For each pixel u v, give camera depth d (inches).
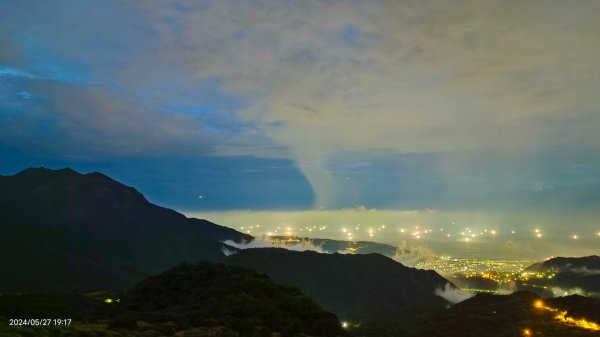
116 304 2352.4
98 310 2255.2
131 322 1808.6
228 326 1935.3
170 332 1753.2
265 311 2180.1
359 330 3757.4
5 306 2151.8
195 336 1716.3
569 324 3189.0
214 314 2082.9
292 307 2300.7
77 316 1982.0
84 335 1561.3
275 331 1993.1
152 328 1786.4
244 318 2064.5
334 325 2174.0
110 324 1777.8
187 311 2127.2
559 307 3585.1
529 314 3476.9
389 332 3607.3
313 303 2425.0
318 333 2091.5
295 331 2053.4
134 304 2298.2
